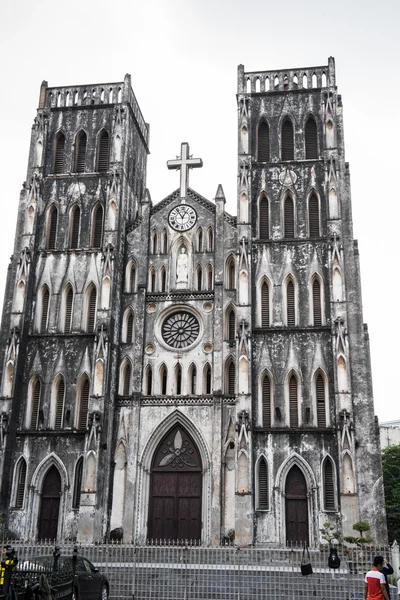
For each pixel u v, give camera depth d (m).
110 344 61.94
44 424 61.03
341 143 67.00
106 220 66.31
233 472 58.09
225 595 38.47
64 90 73.75
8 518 58.56
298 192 66.44
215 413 59.62
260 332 61.72
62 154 71.50
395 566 42.91
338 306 60.22
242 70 71.62
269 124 69.56
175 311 64.69
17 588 28.22
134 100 75.31
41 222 68.19
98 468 57.62
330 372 59.72
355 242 63.78
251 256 63.81
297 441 57.91
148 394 62.47
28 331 64.25
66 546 52.44
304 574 38.00
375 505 55.53
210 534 56.31
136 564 40.94
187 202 68.12
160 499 59.78
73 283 65.69
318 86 70.38
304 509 56.69
